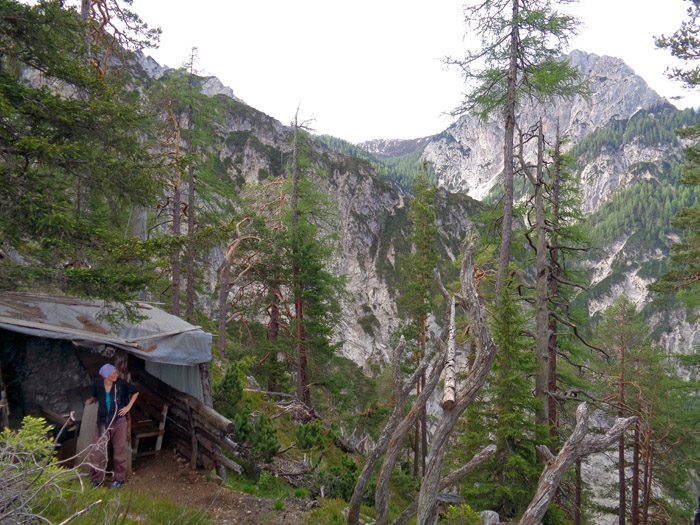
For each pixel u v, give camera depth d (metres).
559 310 20.94
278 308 28.83
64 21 7.66
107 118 7.87
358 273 124.75
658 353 27.19
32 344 7.28
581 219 22.73
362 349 98.06
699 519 9.80
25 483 3.16
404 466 24.66
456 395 4.76
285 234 27.16
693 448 26.59
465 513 5.81
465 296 4.99
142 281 7.23
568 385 22.61
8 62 7.66
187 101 24.16
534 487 13.52
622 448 24.50
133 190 8.21
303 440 12.40
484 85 18.95
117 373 7.27
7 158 7.05
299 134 26.84
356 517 7.18
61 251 6.92
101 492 5.80
